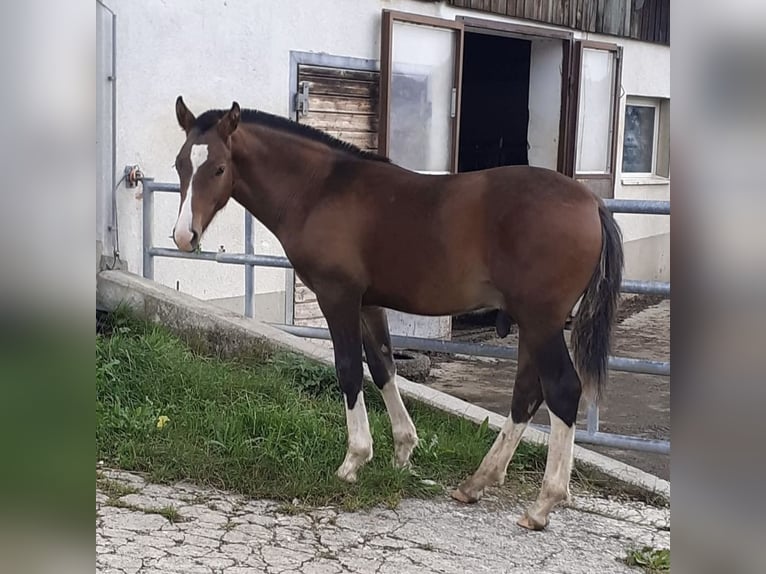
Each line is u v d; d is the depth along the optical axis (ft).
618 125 29.99
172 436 12.37
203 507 10.51
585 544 10.09
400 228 10.62
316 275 11.25
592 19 28.07
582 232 9.77
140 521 9.94
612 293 10.02
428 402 14.12
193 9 18.83
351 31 21.57
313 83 21.01
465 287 10.47
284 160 11.48
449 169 24.03
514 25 25.11
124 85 17.95
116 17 17.62
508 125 29.04
